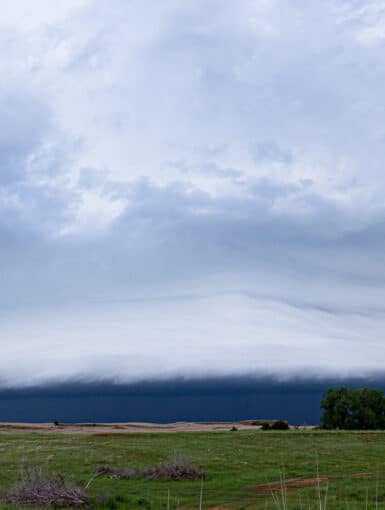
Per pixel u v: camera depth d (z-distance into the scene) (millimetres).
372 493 25391
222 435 56312
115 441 49438
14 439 52781
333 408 90562
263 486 28641
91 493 25484
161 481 29844
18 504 22359
